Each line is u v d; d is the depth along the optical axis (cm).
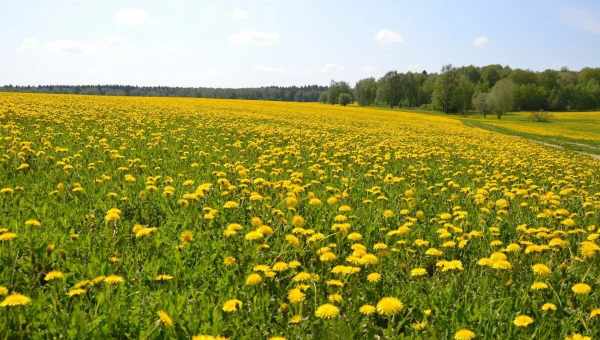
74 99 4072
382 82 14288
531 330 456
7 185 825
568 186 1312
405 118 6259
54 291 454
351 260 555
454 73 12412
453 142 2839
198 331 417
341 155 1653
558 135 5162
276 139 2019
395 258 625
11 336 376
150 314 424
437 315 465
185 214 745
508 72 17925
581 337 411
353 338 422
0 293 414
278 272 548
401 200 973
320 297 487
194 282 518
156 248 591
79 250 567
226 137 1986
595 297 525
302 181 1095
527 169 1738
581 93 14162
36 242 567
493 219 867
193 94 15488
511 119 10062
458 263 553
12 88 13162
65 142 1417
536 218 893
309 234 673
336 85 15000
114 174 1027
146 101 5091
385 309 430
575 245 716
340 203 905
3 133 1441
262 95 18575
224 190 921
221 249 618
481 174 1485
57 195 797
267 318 455
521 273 591
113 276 458
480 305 498
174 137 1777
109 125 1966
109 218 633
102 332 396
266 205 816
